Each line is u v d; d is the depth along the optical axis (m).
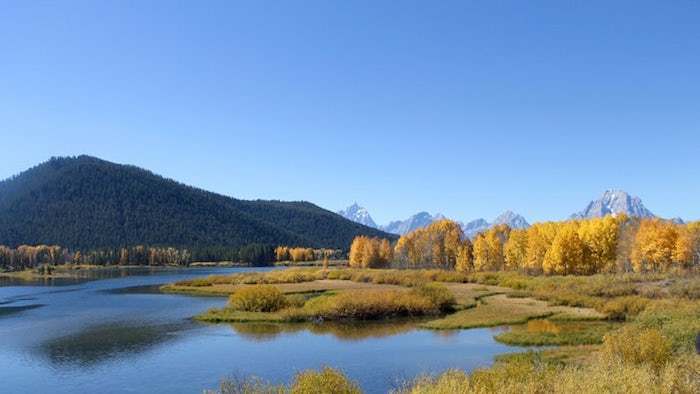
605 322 47.19
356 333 45.28
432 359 34.03
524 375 17.22
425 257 147.88
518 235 118.94
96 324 50.84
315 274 112.31
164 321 52.69
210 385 28.92
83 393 28.08
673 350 23.22
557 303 59.88
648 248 96.38
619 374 15.48
